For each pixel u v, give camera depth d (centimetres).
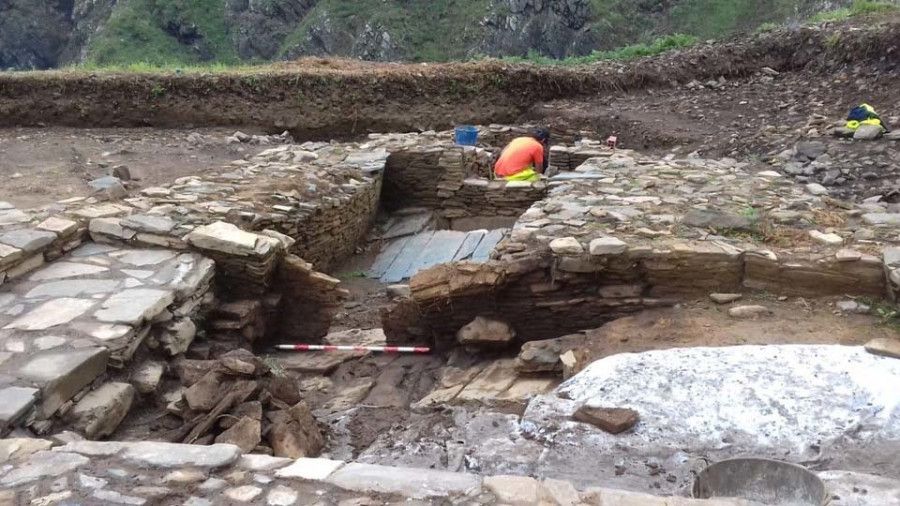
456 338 556
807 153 859
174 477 272
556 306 533
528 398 427
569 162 1030
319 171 880
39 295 475
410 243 938
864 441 342
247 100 1408
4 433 332
